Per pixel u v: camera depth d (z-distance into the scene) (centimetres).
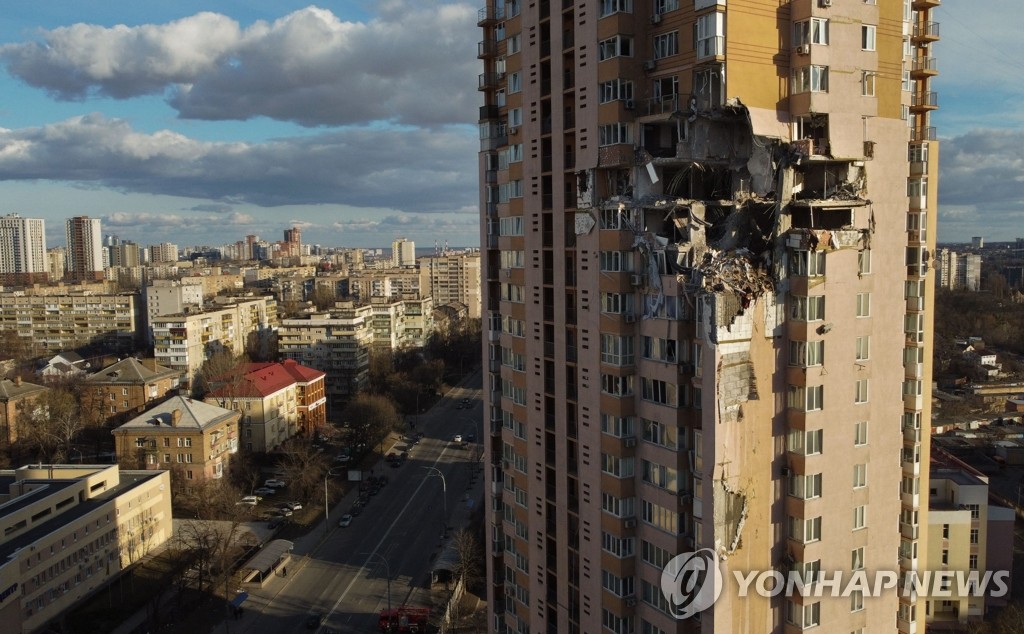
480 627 8394
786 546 3791
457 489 12912
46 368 18425
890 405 3944
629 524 4181
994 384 17488
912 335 5991
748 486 3644
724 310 3488
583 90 4247
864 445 3866
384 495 12775
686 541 3888
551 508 4897
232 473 12862
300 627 8588
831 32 3606
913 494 6062
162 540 10588
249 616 8825
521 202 4975
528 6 4722
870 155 3766
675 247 3816
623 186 4172
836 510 3797
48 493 8925
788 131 3656
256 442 14175
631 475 4188
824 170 3762
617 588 4250
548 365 4825
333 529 11369
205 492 11594
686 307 3762
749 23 3550
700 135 3781
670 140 4122
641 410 4103
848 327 3734
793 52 3647
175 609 8856
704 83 3666
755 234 3822
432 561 10188
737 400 3566
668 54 3922
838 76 3644
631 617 4256
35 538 8144
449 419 17625
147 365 17250
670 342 3878
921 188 5850
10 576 7088
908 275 5956
